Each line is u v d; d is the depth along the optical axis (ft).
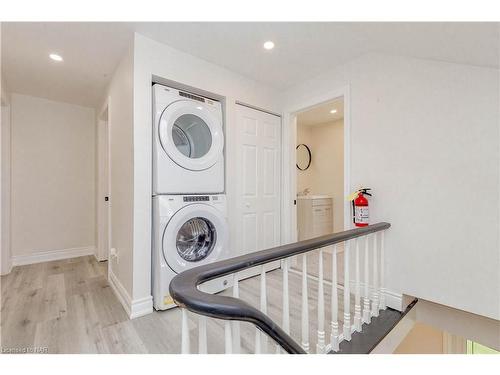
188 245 7.14
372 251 6.56
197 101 7.07
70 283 8.04
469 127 5.16
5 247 8.86
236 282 2.95
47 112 10.54
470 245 5.19
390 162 6.37
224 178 7.75
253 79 8.52
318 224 13.26
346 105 7.30
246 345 4.81
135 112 5.90
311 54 6.91
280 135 9.64
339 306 6.54
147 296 6.03
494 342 5.34
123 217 6.66
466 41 4.28
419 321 6.47
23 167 10.02
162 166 6.25
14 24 5.48
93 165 11.70
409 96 6.03
